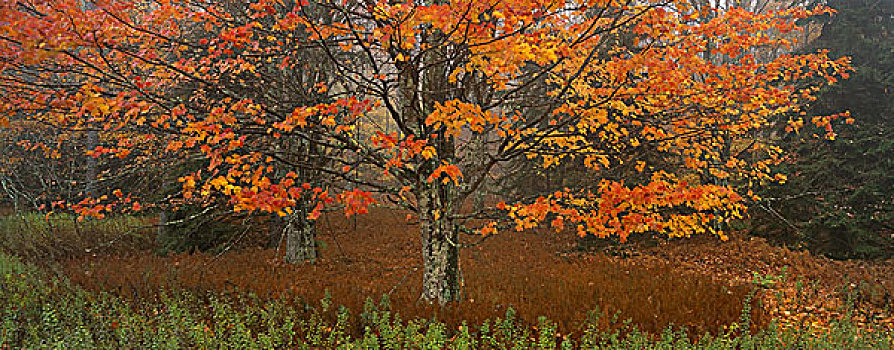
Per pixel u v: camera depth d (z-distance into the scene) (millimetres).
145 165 5680
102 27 4008
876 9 12375
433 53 5902
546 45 4602
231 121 4520
